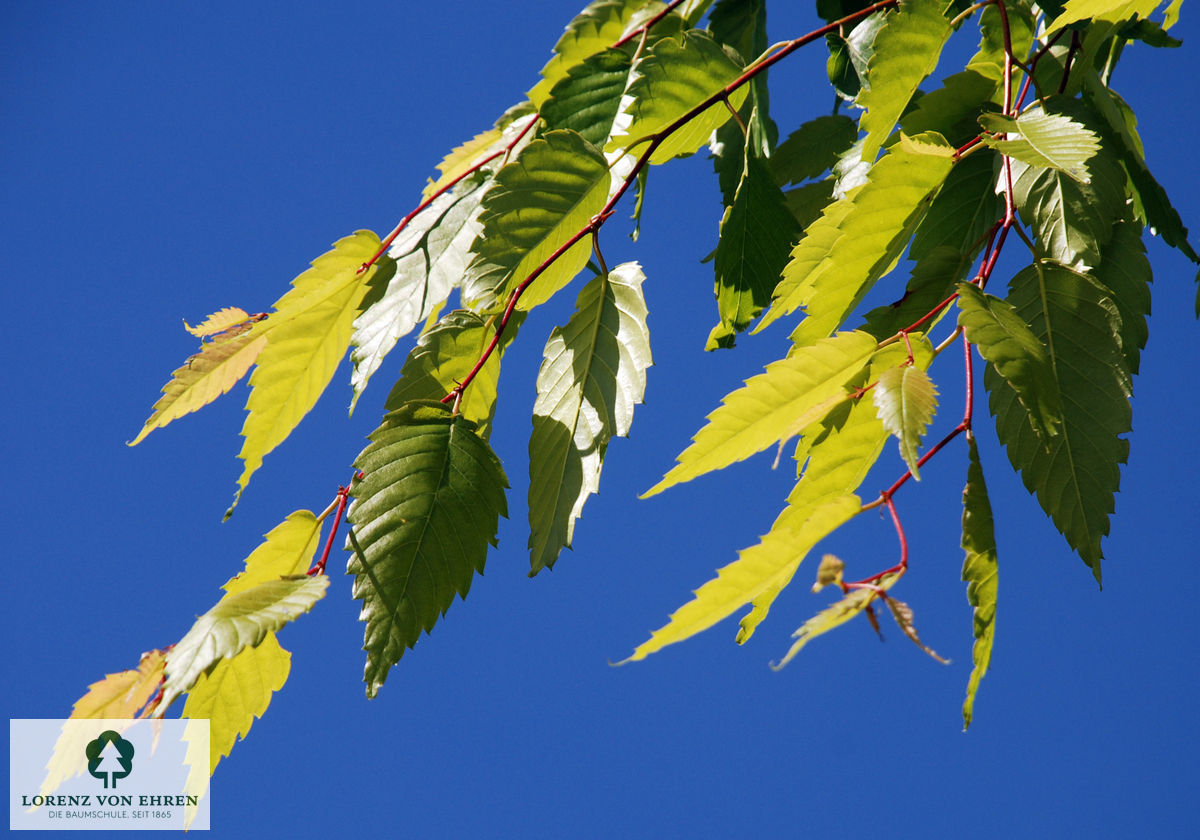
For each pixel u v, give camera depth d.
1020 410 0.96
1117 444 0.95
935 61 0.99
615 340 1.01
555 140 1.00
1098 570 0.95
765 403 0.94
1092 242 0.97
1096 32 0.99
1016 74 1.01
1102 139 0.98
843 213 1.00
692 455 0.94
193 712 1.00
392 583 0.99
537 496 1.00
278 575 1.01
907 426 0.92
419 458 1.00
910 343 0.94
